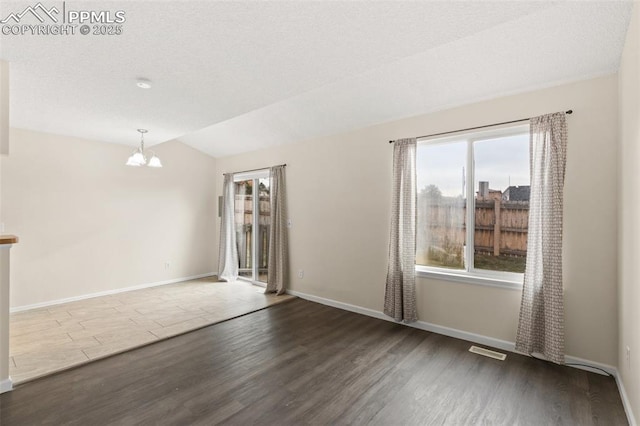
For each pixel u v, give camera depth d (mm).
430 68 2861
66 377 2539
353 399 2248
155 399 2246
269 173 5352
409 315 3551
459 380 2486
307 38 1971
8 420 2014
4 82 2258
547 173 2730
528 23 2217
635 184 1868
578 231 2658
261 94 2916
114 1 1579
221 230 6090
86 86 2713
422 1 1597
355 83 3268
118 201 5117
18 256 4168
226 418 2043
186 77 2549
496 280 3086
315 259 4707
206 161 6367
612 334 2520
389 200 3885
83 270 4746
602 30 2160
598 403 2178
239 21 1783
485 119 3158
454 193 3475
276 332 3504
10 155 4086
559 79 2705
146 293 5109
